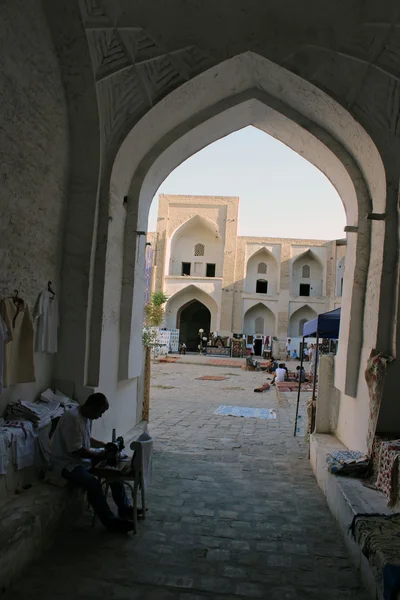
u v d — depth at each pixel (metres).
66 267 4.28
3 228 3.29
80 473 3.36
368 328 4.48
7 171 3.30
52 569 2.81
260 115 5.27
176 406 9.99
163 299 27.88
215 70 4.45
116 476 3.38
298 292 30.17
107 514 3.35
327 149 4.93
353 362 4.73
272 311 29.53
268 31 4.21
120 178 4.72
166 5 3.97
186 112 4.93
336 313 6.50
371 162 4.48
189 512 3.85
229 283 29.20
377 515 3.00
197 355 28.17
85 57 3.97
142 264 5.44
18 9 3.33
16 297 3.48
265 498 4.30
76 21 3.80
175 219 29.84
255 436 7.14
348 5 3.88
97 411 3.48
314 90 4.40
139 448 3.40
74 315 4.25
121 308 5.01
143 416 6.50
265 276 30.30
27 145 3.55
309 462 5.68
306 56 4.25
